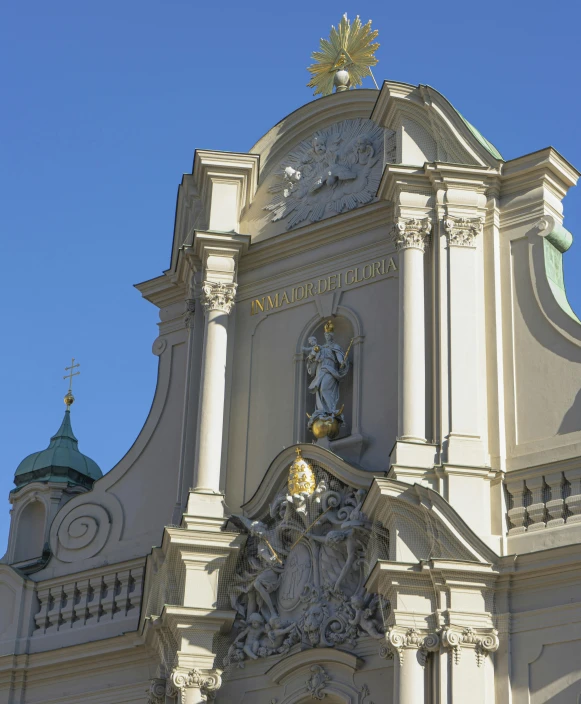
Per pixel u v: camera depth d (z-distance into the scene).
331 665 27.75
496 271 29.19
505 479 27.30
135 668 30.41
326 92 34.44
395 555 26.61
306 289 31.77
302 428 30.59
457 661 25.64
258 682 28.47
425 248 29.61
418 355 28.53
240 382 31.70
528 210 29.47
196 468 30.33
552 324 28.31
